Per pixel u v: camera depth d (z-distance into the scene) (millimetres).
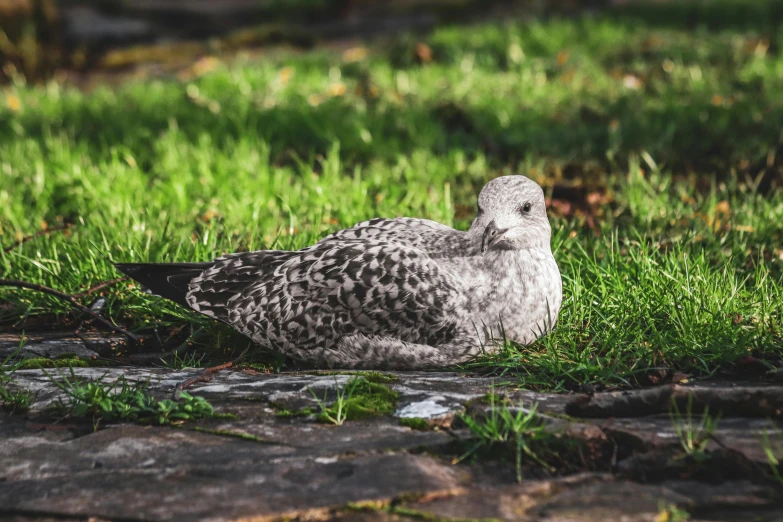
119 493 6586
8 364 9617
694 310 9891
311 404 8227
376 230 10125
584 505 6328
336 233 10227
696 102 20188
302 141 18719
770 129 18016
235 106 21156
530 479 6852
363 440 7395
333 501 6355
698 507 6328
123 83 28078
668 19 31188
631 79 23109
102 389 8328
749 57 24609
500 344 9414
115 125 20391
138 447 7395
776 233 12945
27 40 30062
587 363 8938
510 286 9383
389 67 25594
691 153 17344
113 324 10555
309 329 9422
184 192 14930
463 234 9781
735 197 14703
